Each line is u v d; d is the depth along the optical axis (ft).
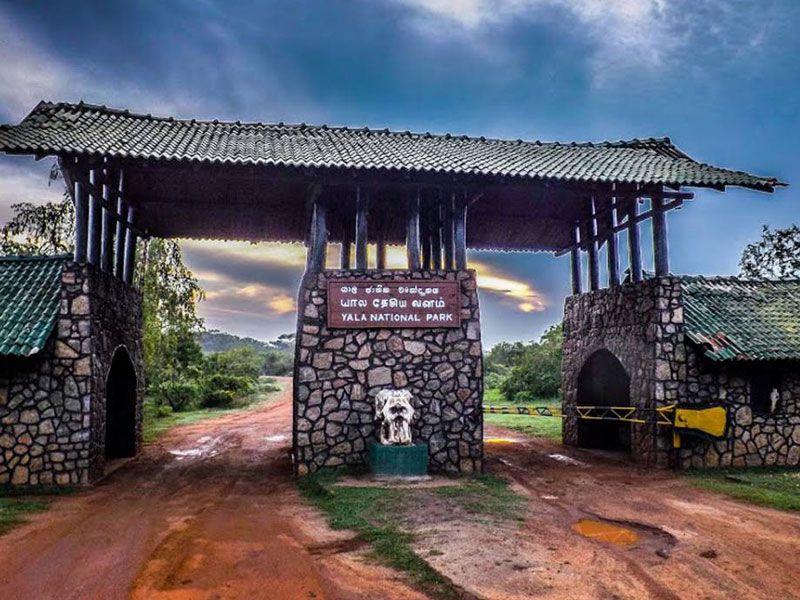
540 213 50.70
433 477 34.73
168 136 39.45
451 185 38.58
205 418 75.00
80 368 34.04
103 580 18.95
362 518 25.57
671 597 17.65
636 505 29.14
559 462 42.42
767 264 78.18
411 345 37.52
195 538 23.36
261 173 35.94
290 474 37.63
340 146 41.45
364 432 36.58
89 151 32.89
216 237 53.11
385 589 18.15
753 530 24.64
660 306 40.42
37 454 33.45
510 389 92.53
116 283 40.47
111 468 39.83
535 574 19.15
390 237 54.34
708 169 42.78
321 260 37.65
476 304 38.50
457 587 18.01
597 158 44.88
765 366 40.65
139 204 45.75
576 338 52.34
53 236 67.72
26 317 33.99
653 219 42.32
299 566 20.15
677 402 39.73
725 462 39.88
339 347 36.96
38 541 23.15
